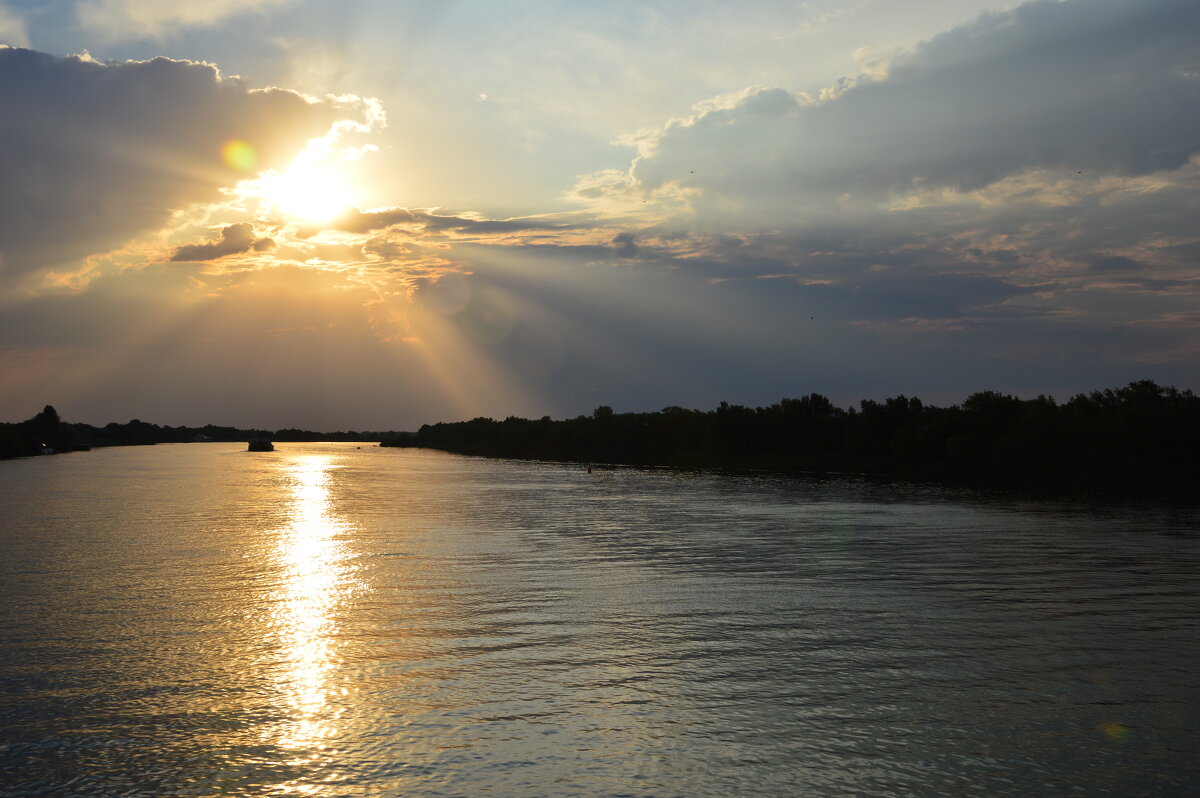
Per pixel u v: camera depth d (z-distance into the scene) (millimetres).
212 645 33312
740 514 86500
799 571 51031
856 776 22078
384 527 74500
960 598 42906
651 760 22859
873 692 28062
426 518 82562
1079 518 82500
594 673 29859
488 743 23859
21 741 23906
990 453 145000
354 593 43656
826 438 197500
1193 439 130375
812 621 37750
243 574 49312
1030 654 32469
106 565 52531
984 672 30172
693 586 45906
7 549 59438
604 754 23188
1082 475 128625
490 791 21188
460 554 57875
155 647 33000
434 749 23469
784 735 24500
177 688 28203
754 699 27328
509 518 82688
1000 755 23359
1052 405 146875
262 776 21953
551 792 21141
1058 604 41531
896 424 177125
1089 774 22328
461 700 27109
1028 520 80562
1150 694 28062
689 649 32938
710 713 26094
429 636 34812
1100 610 40188
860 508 93500
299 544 62750
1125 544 63625
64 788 21297
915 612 39594
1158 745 24062
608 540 65750
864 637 34906
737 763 22703
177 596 42781
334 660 31328
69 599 42000
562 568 51969
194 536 67500
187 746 23641
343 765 22516
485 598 42469
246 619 37688
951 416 156500
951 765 22766
